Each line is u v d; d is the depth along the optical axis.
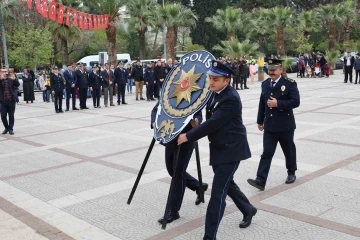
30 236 4.96
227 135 4.46
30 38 32.16
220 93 4.47
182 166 5.14
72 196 6.28
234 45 28.27
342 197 5.75
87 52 44.28
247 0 50.44
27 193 6.52
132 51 48.53
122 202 5.92
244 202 4.90
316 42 46.25
